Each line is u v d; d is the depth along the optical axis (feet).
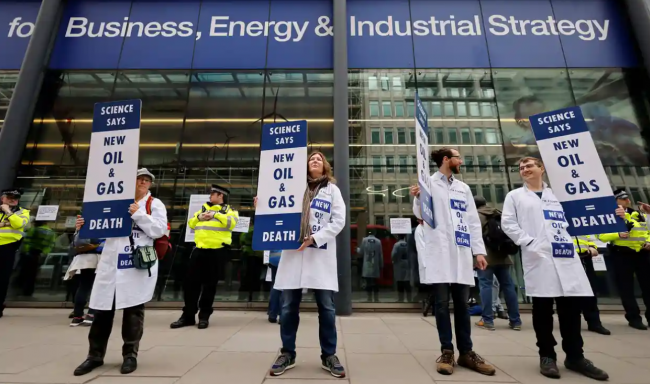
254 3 26.73
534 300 9.40
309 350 10.92
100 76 24.91
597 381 8.28
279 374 8.40
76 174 23.11
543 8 26.27
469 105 24.41
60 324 15.75
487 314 15.56
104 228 9.05
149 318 17.48
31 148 23.15
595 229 9.16
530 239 9.50
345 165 21.72
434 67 25.25
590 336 13.79
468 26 26.04
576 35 25.59
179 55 25.44
